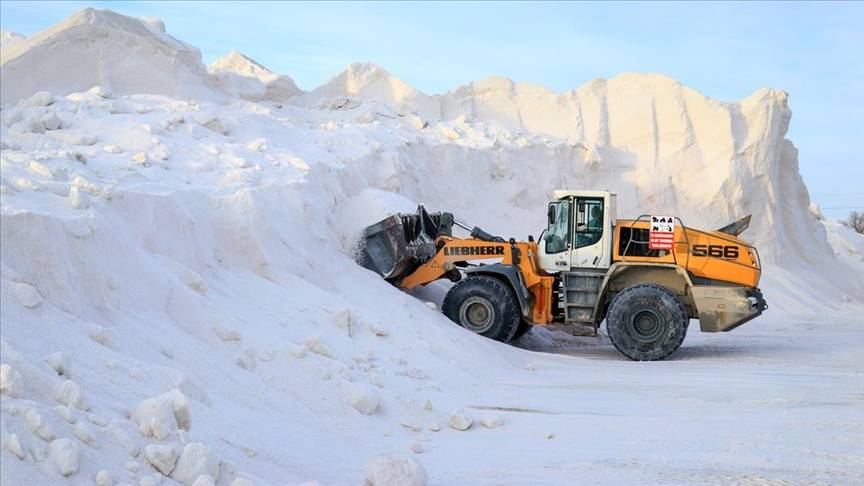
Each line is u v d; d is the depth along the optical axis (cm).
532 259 1521
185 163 1365
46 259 722
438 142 2419
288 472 604
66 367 575
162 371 653
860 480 637
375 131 2170
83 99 1627
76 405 530
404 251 1471
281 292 1113
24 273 700
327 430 760
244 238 1169
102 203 927
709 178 2722
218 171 1366
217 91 2283
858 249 3875
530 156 2602
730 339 1805
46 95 1515
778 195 2900
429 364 1068
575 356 1479
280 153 1560
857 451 739
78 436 503
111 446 514
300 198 1373
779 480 632
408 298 1405
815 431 824
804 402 996
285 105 2548
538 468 666
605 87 2873
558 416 888
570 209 1516
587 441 777
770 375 1226
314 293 1155
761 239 2761
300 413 778
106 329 708
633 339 1410
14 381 508
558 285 1532
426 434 799
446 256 1544
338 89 2745
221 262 1121
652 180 2702
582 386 1092
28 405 497
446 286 1728
